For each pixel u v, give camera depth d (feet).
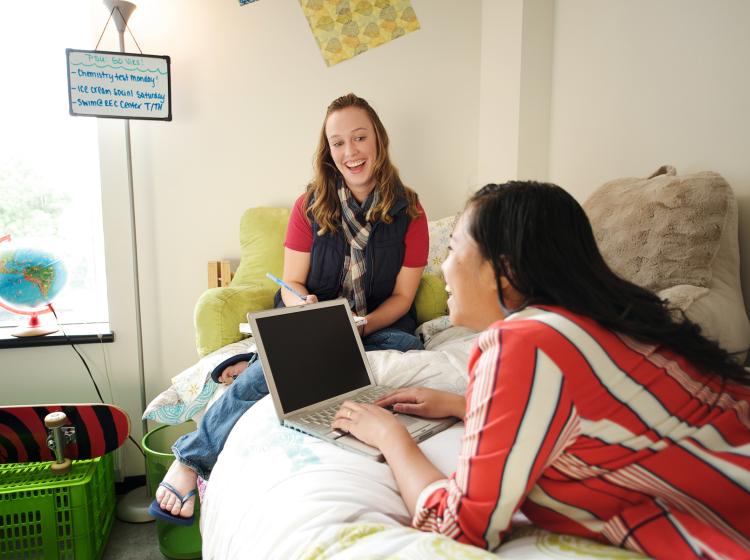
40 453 5.32
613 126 6.09
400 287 6.02
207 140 7.18
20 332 6.68
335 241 5.80
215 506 3.33
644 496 2.00
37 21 6.95
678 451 1.94
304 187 7.51
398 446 2.77
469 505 2.03
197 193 7.22
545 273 2.16
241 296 6.11
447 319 6.18
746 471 1.88
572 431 1.96
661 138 5.51
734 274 4.62
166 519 4.41
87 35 7.07
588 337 1.99
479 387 2.06
